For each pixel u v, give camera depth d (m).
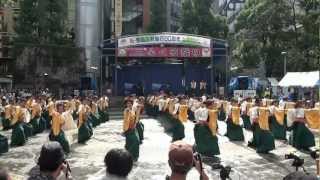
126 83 42.50
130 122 13.55
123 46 37.00
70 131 15.36
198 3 47.69
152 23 54.28
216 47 38.66
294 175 3.09
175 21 68.75
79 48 42.22
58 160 3.78
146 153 15.05
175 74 42.72
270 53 39.03
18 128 16.95
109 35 58.28
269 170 12.26
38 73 40.44
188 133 20.50
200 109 13.95
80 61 42.03
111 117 30.97
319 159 7.60
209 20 47.38
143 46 36.78
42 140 18.58
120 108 37.81
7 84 40.88
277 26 39.00
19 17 41.72
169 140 18.39
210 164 12.98
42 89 37.81
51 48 40.78
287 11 38.53
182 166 3.69
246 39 40.47
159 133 21.02
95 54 50.47
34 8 41.31
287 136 18.95
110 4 58.28
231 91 39.09
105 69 46.22
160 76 42.69
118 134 20.48
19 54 40.41
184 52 36.72
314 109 15.34
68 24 48.16
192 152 3.77
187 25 47.75
